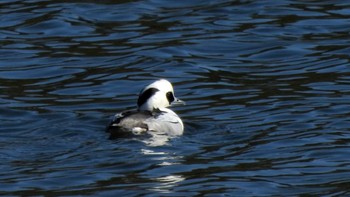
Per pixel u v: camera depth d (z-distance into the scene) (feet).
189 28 83.82
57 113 64.90
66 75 73.87
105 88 71.05
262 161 54.60
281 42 80.43
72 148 56.34
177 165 53.47
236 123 62.49
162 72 74.43
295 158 55.21
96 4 89.30
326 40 80.74
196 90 70.49
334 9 87.86
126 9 88.22
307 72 74.02
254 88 70.54
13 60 76.95
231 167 53.47
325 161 54.65
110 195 48.93
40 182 50.85
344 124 61.46
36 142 57.72
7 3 89.40
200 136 59.21
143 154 54.90
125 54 78.02
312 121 62.39
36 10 87.45
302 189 50.14
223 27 83.97
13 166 53.31
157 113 59.31
